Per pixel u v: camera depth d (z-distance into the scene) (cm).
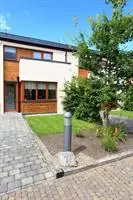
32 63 1501
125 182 458
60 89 1625
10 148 650
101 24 773
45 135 848
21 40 1549
